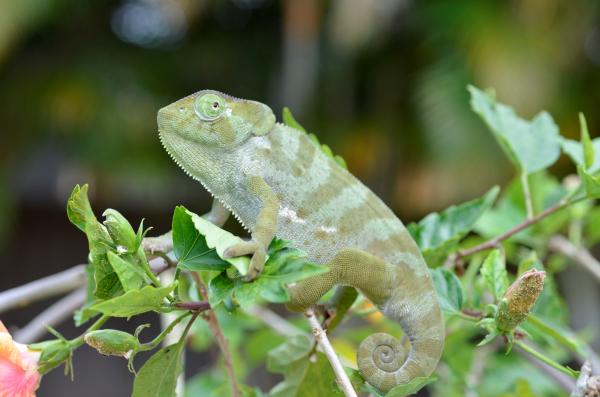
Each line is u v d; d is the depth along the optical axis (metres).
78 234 2.97
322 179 0.75
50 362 0.70
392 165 2.47
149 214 2.84
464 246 0.91
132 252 0.69
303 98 2.39
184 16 2.64
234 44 2.73
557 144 0.84
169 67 2.71
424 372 0.73
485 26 2.16
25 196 2.90
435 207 2.29
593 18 2.24
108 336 0.69
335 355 0.70
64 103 2.55
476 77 2.13
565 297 2.12
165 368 0.71
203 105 0.74
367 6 2.11
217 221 0.77
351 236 0.75
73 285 0.83
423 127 2.26
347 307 0.77
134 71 2.67
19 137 2.62
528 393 0.83
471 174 2.15
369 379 0.73
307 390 0.77
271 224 0.71
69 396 2.50
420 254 0.75
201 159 0.74
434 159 2.20
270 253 0.69
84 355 2.55
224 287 0.69
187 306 0.70
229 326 0.90
